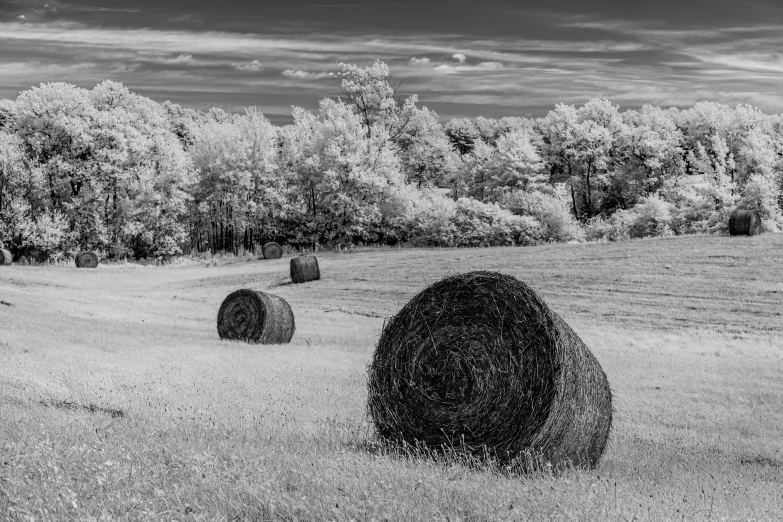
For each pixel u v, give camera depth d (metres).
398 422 9.92
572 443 9.19
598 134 92.81
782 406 16.67
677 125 103.06
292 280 47.59
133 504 5.16
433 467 8.30
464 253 54.00
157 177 73.19
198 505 5.27
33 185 68.38
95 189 70.25
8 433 7.88
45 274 53.03
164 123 108.19
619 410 15.63
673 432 13.70
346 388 16.64
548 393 9.02
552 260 46.00
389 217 74.00
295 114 87.50
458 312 9.69
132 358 19.58
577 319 33.16
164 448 7.28
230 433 9.77
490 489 6.81
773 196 65.06
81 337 23.44
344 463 7.54
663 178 92.12
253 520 5.17
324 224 75.12
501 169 93.75
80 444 7.30
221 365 19.42
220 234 84.19
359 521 5.20
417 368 9.83
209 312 36.81
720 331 29.92
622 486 7.85
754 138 79.56
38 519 4.76
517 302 9.36
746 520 6.24
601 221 72.88
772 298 34.00
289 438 9.72
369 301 40.00
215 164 77.00
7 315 27.33
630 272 40.53
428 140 109.31
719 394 17.88
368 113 82.69
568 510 5.90
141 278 55.12
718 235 47.59
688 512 6.38
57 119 69.62
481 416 9.33
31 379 14.16
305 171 77.69
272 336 25.98
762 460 11.77
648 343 27.75
